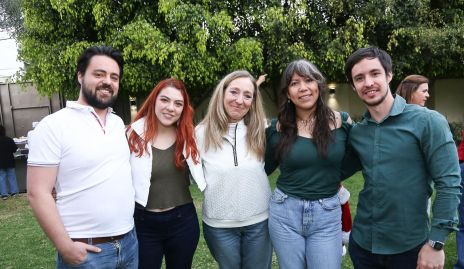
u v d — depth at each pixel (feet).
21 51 29.43
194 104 33.01
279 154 7.57
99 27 27.35
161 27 27.58
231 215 7.86
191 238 7.92
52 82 27.48
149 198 7.60
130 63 26.25
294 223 7.49
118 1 27.30
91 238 6.24
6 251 14.57
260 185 8.00
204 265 12.27
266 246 8.20
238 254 8.18
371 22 29.19
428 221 6.57
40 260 13.51
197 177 7.75
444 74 40.29
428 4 30.91
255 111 8.13
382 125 6.53
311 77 7.24
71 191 6.16
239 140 7.97
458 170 6.04
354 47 29.19
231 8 28.66
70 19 27.40
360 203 7.03
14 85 45.88
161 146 7.76
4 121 46.26
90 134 6.31
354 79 6.59
